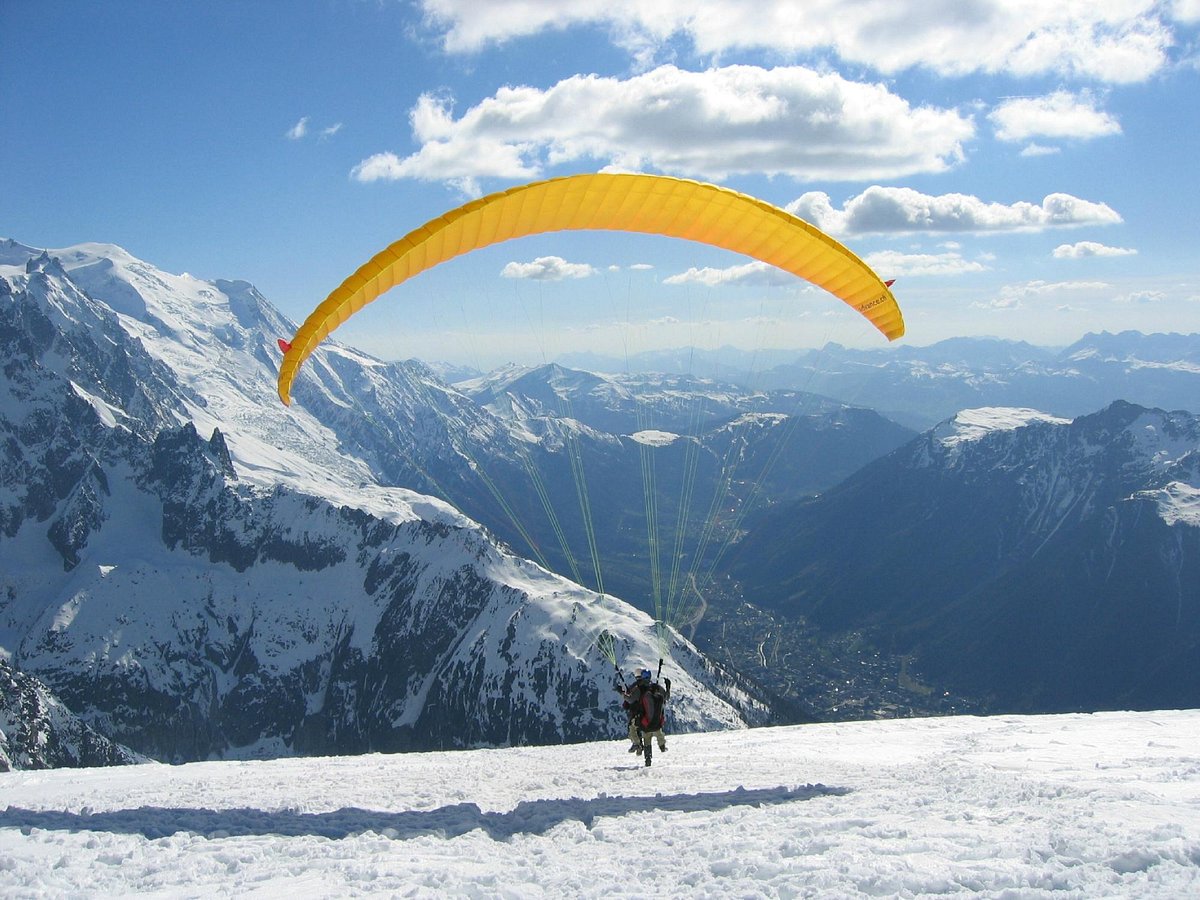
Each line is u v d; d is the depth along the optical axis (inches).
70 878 402.9
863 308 876.6
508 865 418.9
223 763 1063.0
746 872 379.9
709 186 751.7
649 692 826.8
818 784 642.2
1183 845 361.4
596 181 718.5
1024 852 379.2
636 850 441.4
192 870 411.8
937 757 845.8
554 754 1051.9
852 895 335.3
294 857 442.9
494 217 766.5
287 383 761.6
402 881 386.0
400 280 837.8
